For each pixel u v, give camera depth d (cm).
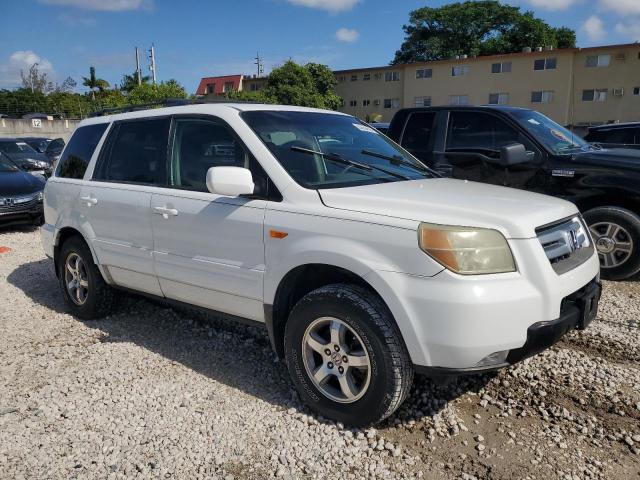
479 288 266
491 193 341
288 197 329
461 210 288
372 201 306
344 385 307
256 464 284
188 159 393
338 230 301
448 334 266
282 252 321
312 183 336
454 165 652
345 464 283
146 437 308
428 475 274
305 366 321
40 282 627
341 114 450
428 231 274
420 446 298
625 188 550
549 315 282
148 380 375
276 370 389
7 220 911
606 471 275
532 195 351
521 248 279
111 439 307
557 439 301
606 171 558
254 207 338
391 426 316
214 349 427
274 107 403
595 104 3700
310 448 296
